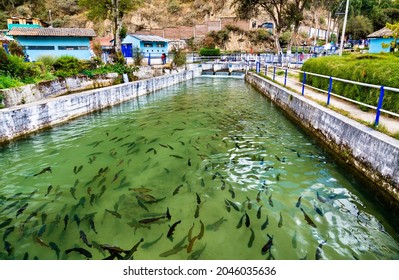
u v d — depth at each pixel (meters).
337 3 55.53
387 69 8.65
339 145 8.28
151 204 6.20
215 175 7.52
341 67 11.64
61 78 16.25
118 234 5.23
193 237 5.05
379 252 4.68
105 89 16.50
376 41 33.44
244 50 57.88
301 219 5.54
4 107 11.05
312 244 4.86
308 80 16.03
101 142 10.45
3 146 9.95
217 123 12.85
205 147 9.68
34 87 13.52
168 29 65.88
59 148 9.87
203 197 6.44
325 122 9.36
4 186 7.20
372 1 68.88
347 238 5.02
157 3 78.94
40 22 42.75
